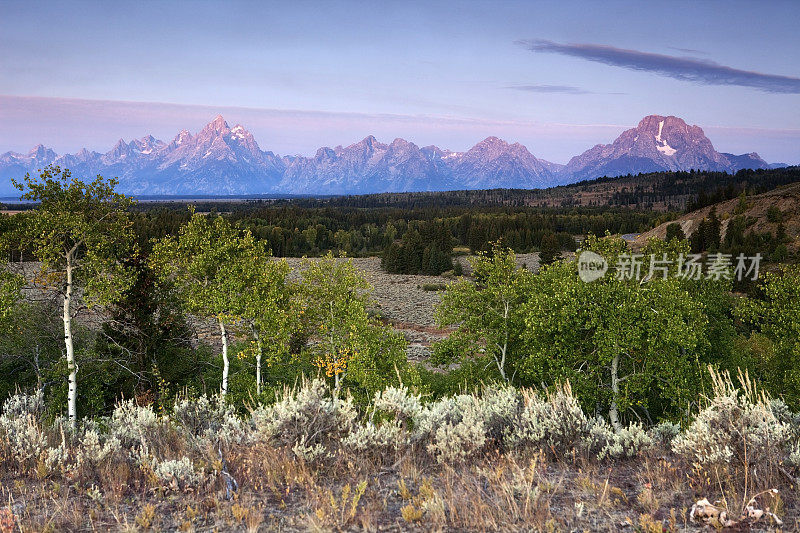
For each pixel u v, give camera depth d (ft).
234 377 86.28
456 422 26.63
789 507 16.81
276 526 16.53
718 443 21.13
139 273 86.63
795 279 75.82
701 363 69.36
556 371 70.13
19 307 73.36
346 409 25.22
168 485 20.15
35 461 22.63
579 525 16.17
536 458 21.24
